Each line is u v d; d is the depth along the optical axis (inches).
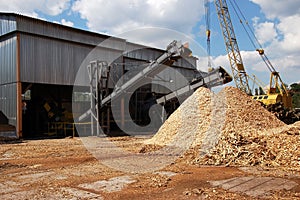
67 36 759.1
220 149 333.7
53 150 459.8
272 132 375.6
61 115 813.2
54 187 231.6
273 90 956.0
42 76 712.4
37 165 330.6
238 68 1346.0
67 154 414.3
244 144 331.3
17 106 670.5
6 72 701.9
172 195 203.0
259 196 194.9
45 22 720.3
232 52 1354.6
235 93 504.7
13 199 202.8
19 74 673.6
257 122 425.7
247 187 216.8
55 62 736.3
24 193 216.5
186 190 213.5
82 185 236.1
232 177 248.4
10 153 431.8
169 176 259.3
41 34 713.0
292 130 372.5
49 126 810.2
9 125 679.1
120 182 243.6
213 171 274.4
